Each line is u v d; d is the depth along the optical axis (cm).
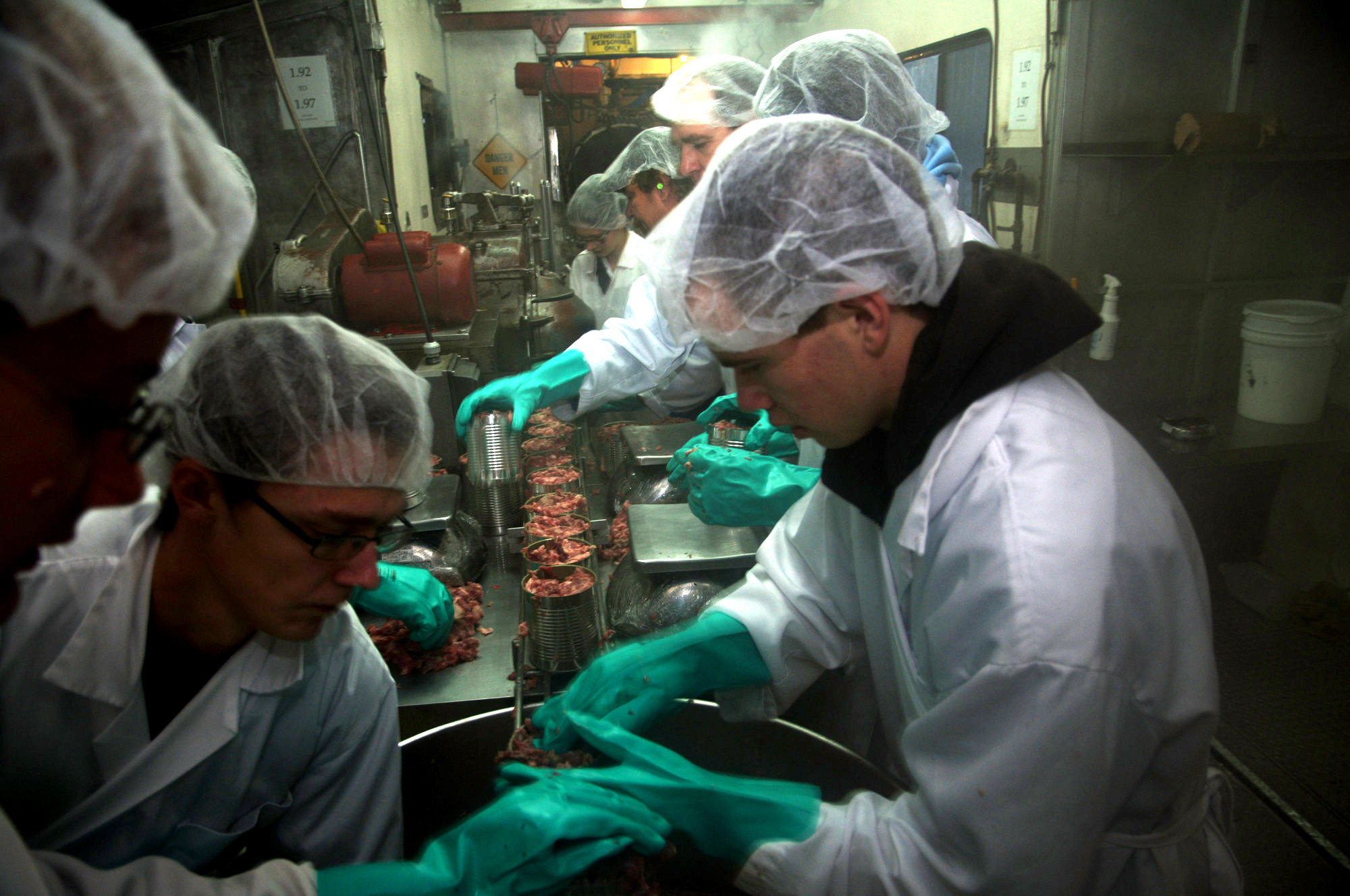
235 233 53
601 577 187
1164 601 84
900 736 123
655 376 245
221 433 76
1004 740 80
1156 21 269
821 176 82
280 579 83
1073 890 82
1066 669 77
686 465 178
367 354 86
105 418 48
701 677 128
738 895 126
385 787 112
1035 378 95
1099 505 83
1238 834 204
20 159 39
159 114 44
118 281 43
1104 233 291
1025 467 86
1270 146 249
